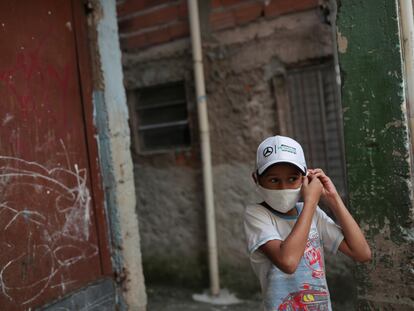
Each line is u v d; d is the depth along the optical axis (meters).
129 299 2.68
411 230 1.95
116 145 2.67
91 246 2.47
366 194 2.04
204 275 4.03
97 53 2.59
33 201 2.10
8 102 2.02
